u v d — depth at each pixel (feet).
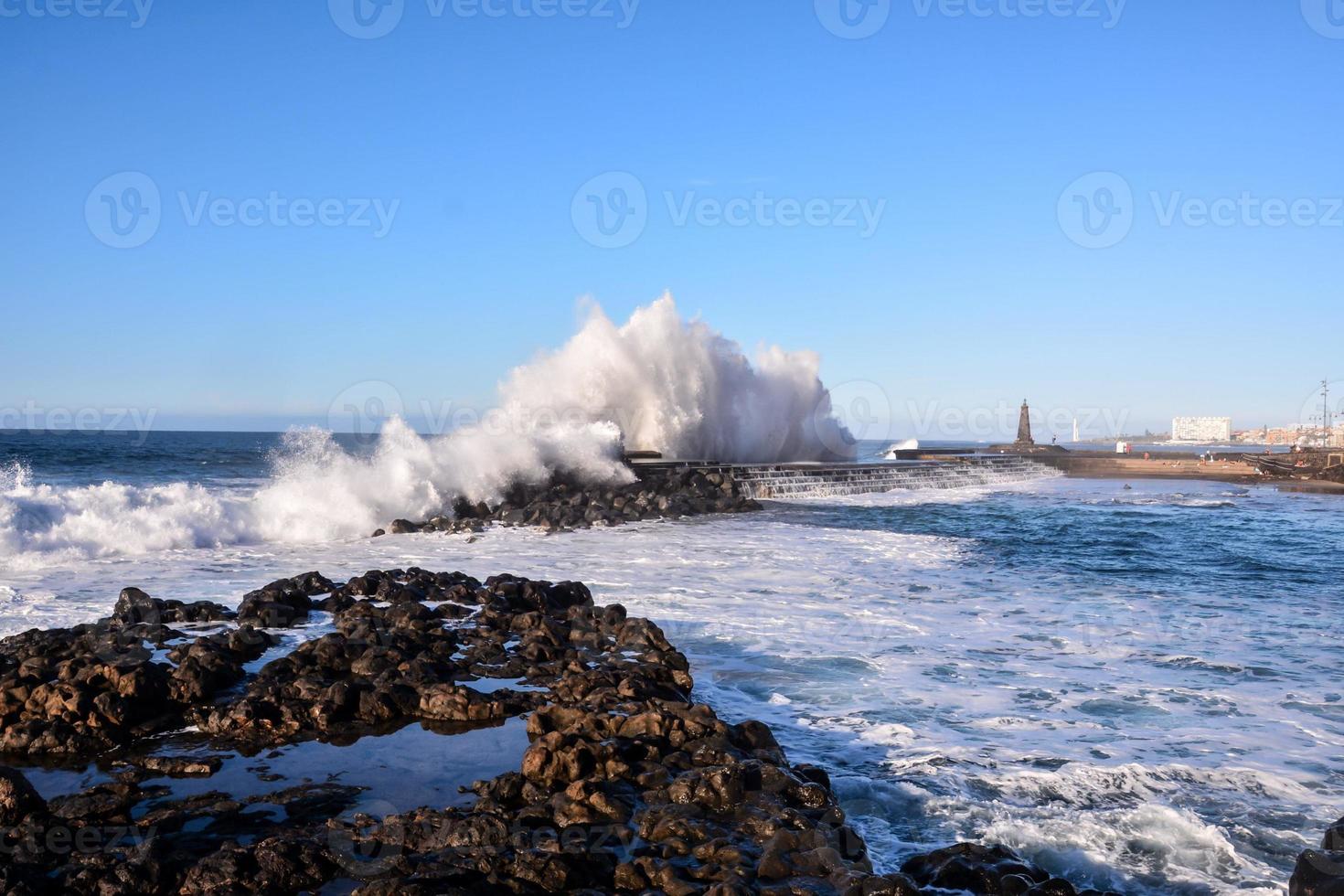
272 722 24.59
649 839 18.42
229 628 34.63
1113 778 22.75
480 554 61.57
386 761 22.67
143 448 250.98
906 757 24.11
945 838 19.49
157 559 57.67
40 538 58.03
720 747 22.13
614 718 23.38
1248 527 85.46
